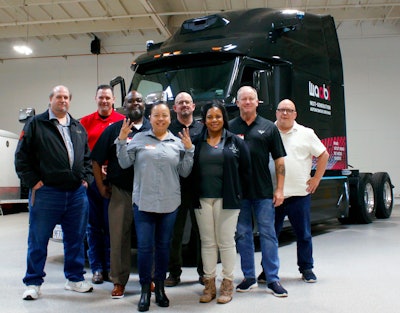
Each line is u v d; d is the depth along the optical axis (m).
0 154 12.08
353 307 3.17
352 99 14.00
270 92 5.18
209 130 3.48
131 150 3.38
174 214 3.42
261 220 3.62
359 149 13.91
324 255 5.12
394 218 9.38
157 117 3.37
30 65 15.58
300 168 3.91
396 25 13.82
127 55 15.10
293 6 12.74
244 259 3.71
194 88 5.24
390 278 3.99
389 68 13.84
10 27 14.29
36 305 3.41
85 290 3.80
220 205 3.40
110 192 3.87
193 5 12.90
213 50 5.19
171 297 3.56
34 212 3.63
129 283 4.10
